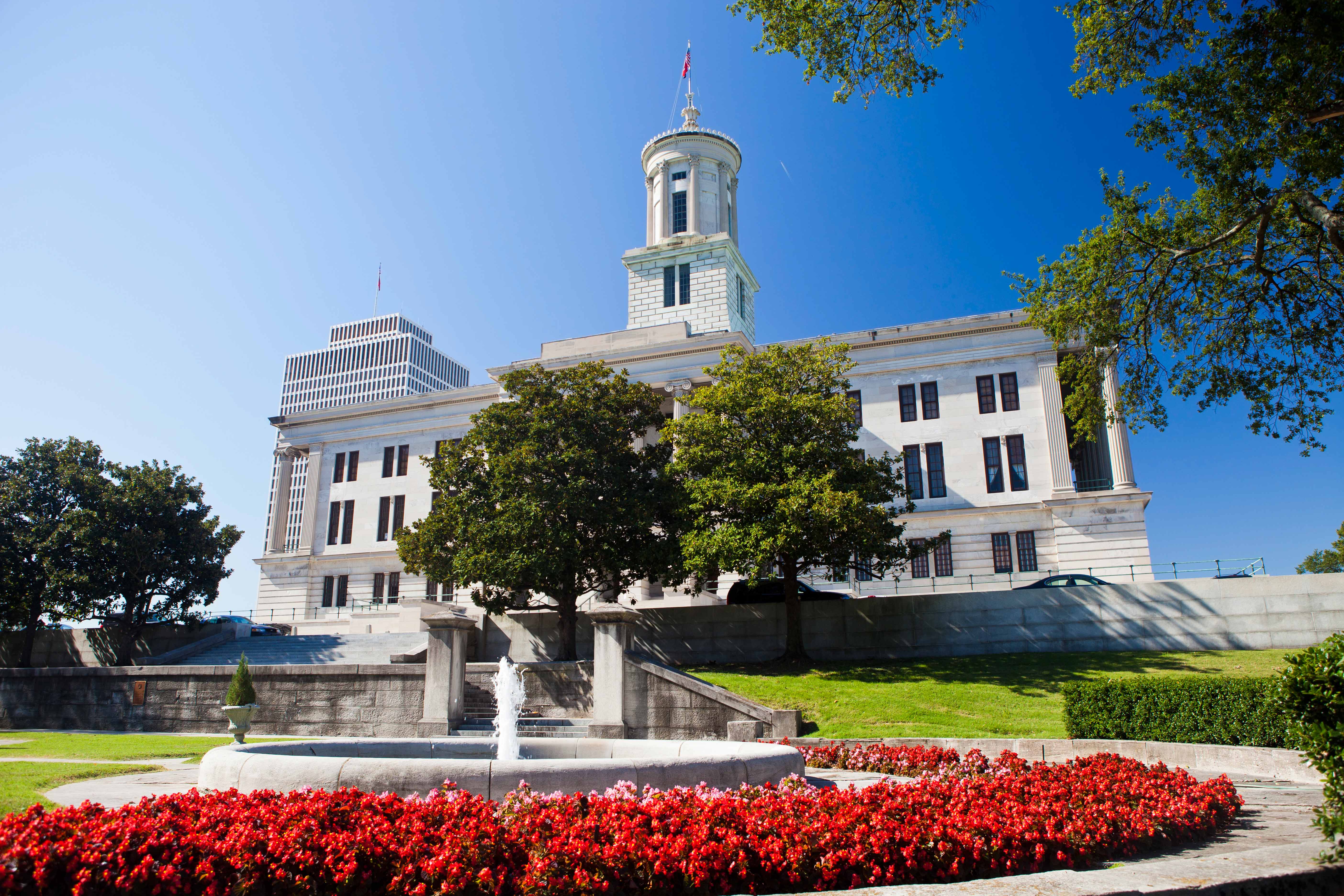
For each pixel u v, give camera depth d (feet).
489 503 99.35
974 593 97.45
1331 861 18.93
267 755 32.19
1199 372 75.97
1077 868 25.35
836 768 54.90
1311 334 70.64
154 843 19.61
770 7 58.59
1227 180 65.46
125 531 128.88
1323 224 61.05
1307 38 56.70
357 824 22.40
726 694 67.51
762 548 86.58
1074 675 80.79
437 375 501.97
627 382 107.65
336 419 199.41
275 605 188.85
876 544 91.97
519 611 117.39
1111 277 74.90
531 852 21.65
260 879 19.61
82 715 88.69
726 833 23.24
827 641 100.63
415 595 176.45
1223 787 33.83
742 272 205.87
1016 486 144.66
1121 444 139.23
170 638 138.51
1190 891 16.74
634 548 98.63
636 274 197.36
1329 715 21.36
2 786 42.45
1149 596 91.61
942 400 151.74
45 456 132.26
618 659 70.03
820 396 104.06
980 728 64.54
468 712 80.89
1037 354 148.15
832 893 16.90
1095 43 65.21
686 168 203.62
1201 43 63.00
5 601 128.57
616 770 30.19
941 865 23.71
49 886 18.34
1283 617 86.69
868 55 59.31
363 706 78.18
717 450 98.73
